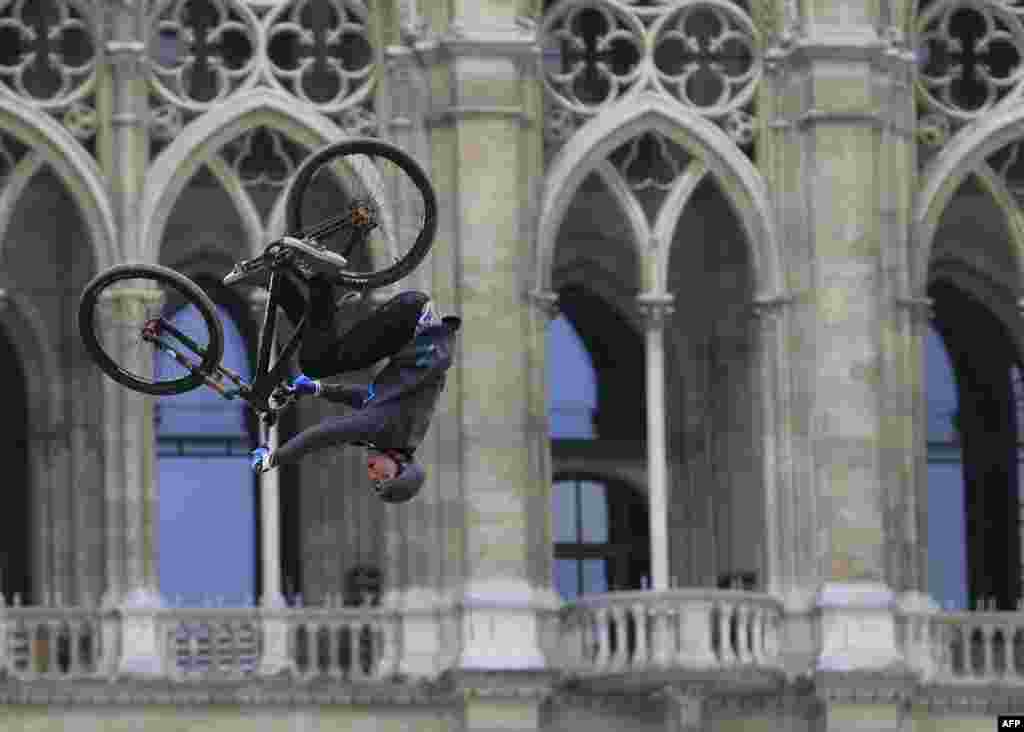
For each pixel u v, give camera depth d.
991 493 119.69
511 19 107.94
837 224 109.31
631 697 106.75
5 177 107.88
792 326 109.81
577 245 115.88
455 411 107.25
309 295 34.41
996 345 119.56
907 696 106.75
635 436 116.56
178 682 104.56
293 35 108.75
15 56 107.50
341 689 105.50
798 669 107.62
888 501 109.44
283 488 113.69
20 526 111.88
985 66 113.00
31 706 104.06
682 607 105.62
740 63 111.25
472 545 106.25
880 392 109.44
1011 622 109.56
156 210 107.00
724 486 114.56
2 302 106.19
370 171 34.62
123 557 106.38
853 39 109.44
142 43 107.12
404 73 108.50
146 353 106.44
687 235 115.69
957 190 117.25
